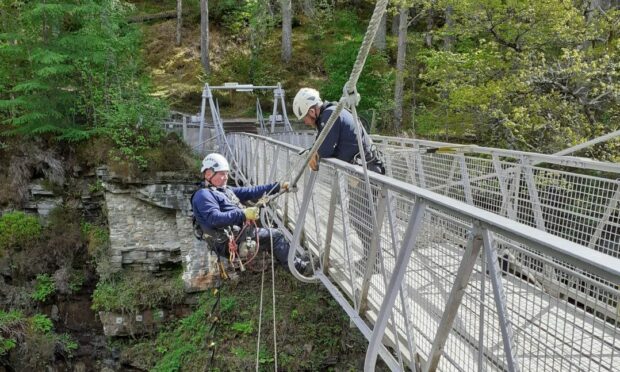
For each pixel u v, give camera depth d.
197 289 13.17
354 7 28.03
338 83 19.97
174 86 23.34
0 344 12.62
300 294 12.51
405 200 2.79
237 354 11.55
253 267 12.72
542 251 1.49
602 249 3.59
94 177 15.15
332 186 4.04
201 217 3.97
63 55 15.31
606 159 7.96
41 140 15.46
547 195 4.43
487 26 9.68
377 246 3.21
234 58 25.20
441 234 2.49
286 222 6.23
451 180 5.64
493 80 9.59
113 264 13.68
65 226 14.81
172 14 27.77
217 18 27.08
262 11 25.30
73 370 13.47
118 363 13.16
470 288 2.33
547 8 8.80
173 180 13.71
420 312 2.90
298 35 27.09
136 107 15.20
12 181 14.92
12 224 14.25
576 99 8.77
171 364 11.99
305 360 11.41
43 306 13.87
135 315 13.07
